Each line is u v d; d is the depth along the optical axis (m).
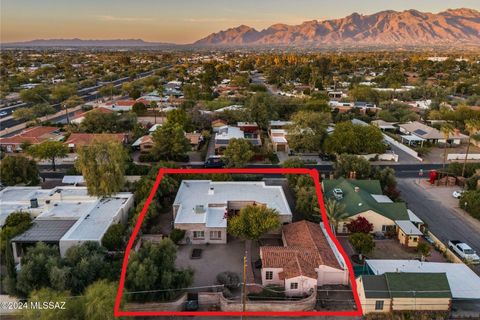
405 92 158.62
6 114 132.25
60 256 43.62
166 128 84.62
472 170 73.25
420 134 101.31
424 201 64.75
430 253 48.72
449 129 82.50
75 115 127.94
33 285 39.16
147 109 133.50
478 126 75.44
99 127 101.12
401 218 53.78
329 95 168.25
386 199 59.66
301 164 71.94
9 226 49.19
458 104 135.50
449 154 88.12
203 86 175.38
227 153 76.19
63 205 55.94
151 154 84.06
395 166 83.44
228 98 150.88
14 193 60.88
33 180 67.50
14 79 196.38
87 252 42.22
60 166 81.06
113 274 40.62
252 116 110.00
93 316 33.78
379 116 122.38
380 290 37.75
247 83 190.75
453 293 38.25
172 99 147.50
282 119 120.94
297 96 150.00
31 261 39.69
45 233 47.16
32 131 97.88
